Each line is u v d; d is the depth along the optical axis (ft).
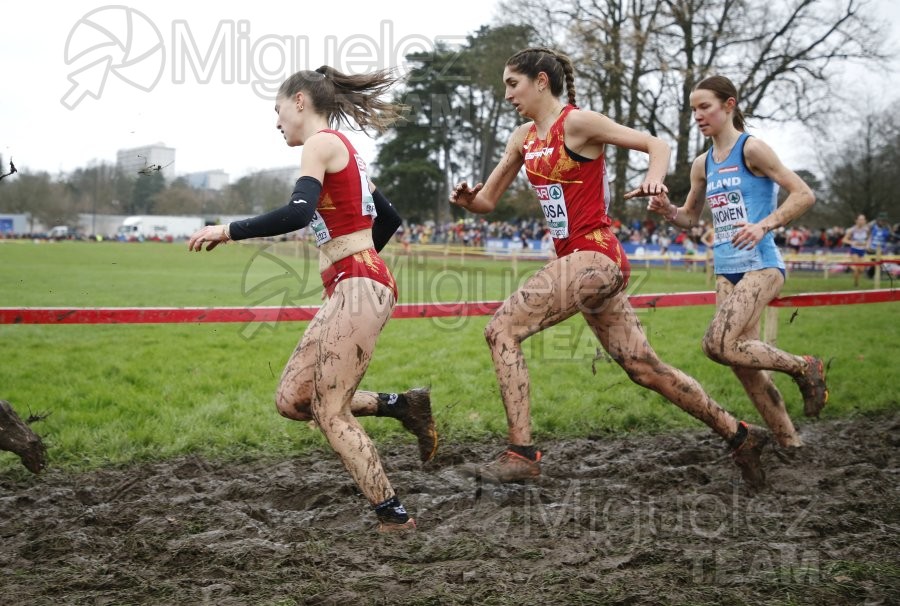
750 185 15.28
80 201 154.20
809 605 8.86
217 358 27.50
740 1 90.89
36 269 80.02
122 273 75.61
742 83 92.32
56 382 23.09
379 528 11.55
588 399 21.07
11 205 167.53
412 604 8.85
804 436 18.11
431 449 13.56
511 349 13.28
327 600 8.99
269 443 17.17
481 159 132.57
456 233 129.08
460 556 10.47
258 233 10.44
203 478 14.89
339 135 11.48
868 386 23.25
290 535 11.35
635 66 91.61
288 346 30.60
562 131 12.92
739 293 15.12
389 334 34.01
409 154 163.12
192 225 187.62
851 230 73.77
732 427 13.61
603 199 13.37
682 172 91.86
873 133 124.77
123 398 20.74
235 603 8.98
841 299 20.15
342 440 11.26
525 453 13.33
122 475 14.96
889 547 10.61
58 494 13.60
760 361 15.05
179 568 10.11
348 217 11.41
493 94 111.96
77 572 9.96
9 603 8.99
